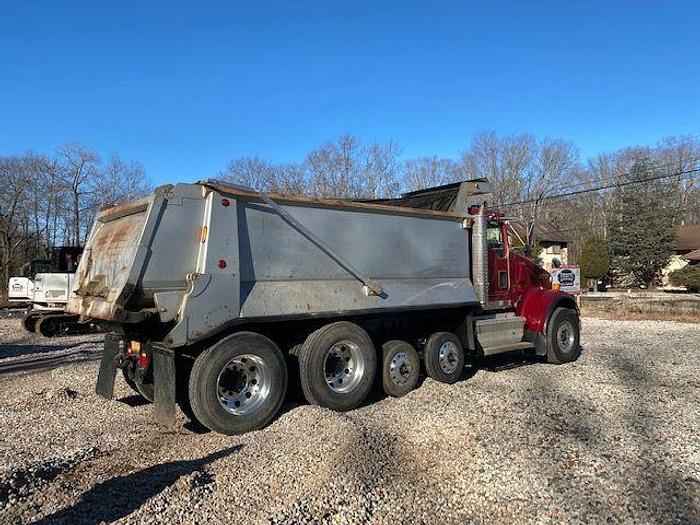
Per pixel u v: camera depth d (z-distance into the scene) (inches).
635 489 170.6
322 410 257.0
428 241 325.4
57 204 1813.5
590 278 1932.8
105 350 283.3
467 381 332.8
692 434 223.0
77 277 283.7
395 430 229.5
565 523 150.6
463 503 161.6
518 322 388.8
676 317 776.3
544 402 271.6
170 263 232.2
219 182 242.4
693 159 2059.5
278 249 259.8
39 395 297.1
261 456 197.3
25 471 178.2
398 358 301.1
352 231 287.7
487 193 364.2
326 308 269.6
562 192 2230.6
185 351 243.8
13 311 869.2
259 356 245.8
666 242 1967.3
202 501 159.5
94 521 148.2
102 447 215.3
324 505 158.2
